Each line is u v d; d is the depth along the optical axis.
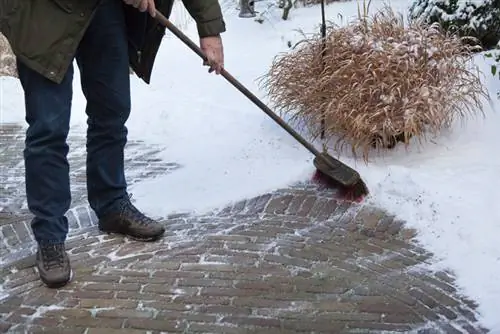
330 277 3.10
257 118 4.96
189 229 3.56
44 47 2.86
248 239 3.44
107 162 3.38
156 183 4.09
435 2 5.71
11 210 3.83
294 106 4.52
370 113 4.09
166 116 5.14
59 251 3.11
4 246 3.45
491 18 5.51
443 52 4.38
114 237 3.49
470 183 3.78
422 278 3.07
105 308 2.90
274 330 2.74
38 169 3.03
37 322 2.82
